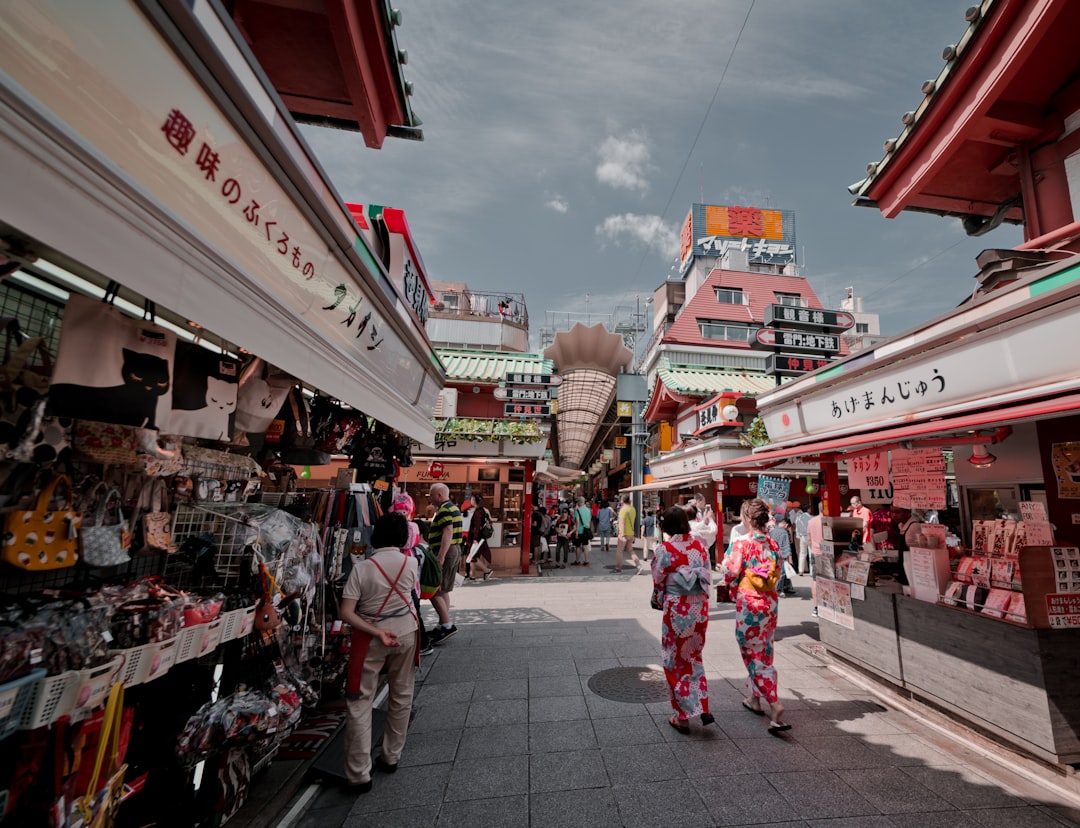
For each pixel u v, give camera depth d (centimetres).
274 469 410
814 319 923
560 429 2467
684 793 288
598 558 1529
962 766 316
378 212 441
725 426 1254
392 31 450
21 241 162
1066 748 296
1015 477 486
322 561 341
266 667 268
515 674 484
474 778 305
